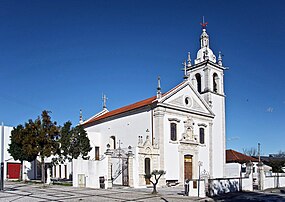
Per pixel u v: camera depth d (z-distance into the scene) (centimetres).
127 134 4153
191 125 4119
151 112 3841
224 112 4891
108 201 2133
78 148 4025
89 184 3206
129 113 4169
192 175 4034
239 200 2419
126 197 2380
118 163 3616
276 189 3519
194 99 4288
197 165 4119
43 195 2438
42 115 3766
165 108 3822
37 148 3656
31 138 3662
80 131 4144
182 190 3102
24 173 4641
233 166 4756
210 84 4759
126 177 3466
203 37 5012
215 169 4497
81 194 2528
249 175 3359
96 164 3228
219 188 2803
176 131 3919
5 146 4956
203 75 4803
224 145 4741
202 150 4272
